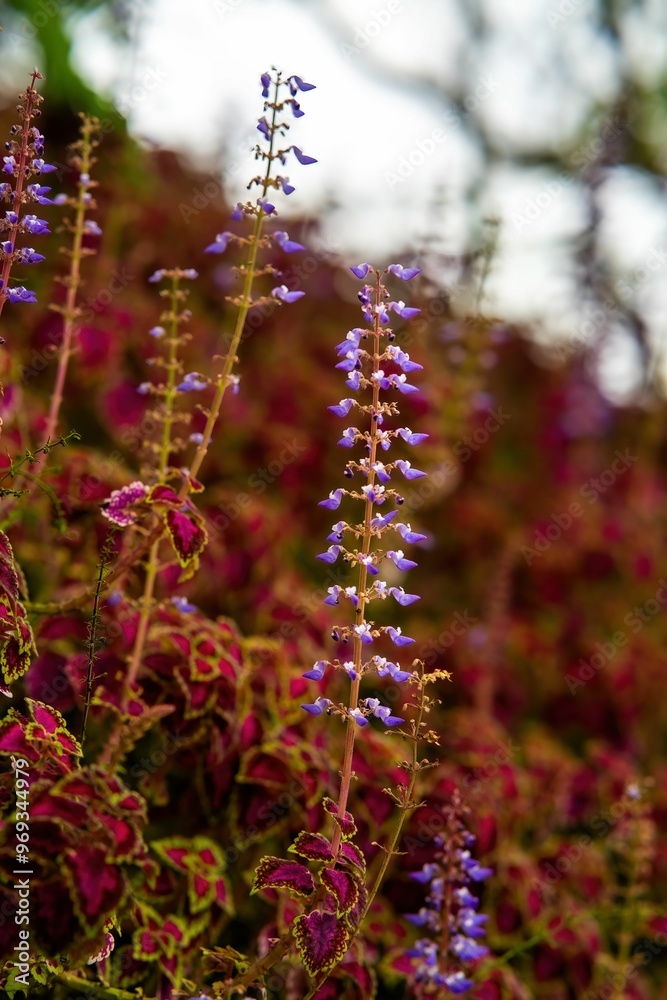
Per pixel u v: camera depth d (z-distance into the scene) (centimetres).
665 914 153
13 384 140
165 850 137
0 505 137
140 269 196
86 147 139
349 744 122
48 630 138
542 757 175
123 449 167
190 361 182
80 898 123
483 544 210
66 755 126
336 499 122
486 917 134
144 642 140
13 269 165
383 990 146
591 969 151
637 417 284
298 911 136
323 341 222
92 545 145
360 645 122
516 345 258
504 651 194
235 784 140
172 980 131
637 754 200
